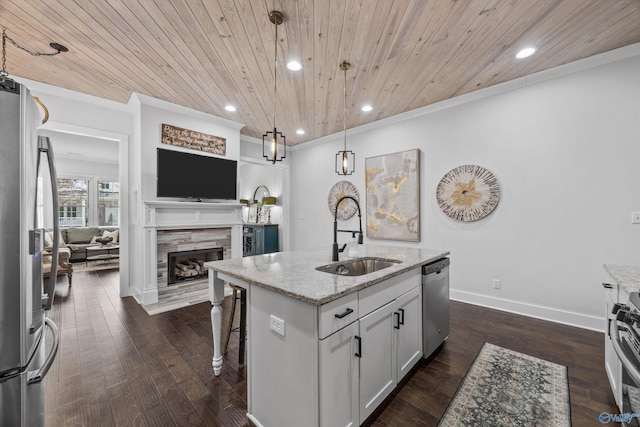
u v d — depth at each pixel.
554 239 2.81
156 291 3.48
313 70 2.71
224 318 3.03
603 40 2.27
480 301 3.29
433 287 2.19
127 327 2.76
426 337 2.08
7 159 0.93
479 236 3.30
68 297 3.74
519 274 3.03
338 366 1.30
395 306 1.75
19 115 0.95
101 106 3.54
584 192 2.64
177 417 1.56
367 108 3.75
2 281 0.92
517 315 2.98
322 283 1.42
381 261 2.22
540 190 2.88
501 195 3.12
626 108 2.44
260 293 1.51
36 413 1.06
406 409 1.61
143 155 3.43
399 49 2.36
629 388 1.23
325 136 5.12
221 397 1.73
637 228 2.41
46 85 3.08
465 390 1.77
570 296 2.73
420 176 3.81
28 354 0.99
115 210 7.93
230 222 4.27
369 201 4.37
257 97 3.37
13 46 2.33
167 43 2.28
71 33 2.15
